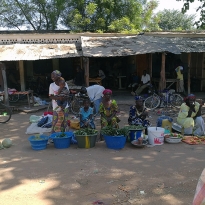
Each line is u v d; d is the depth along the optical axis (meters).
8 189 3.85
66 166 4.69
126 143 6.06
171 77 14.55
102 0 17.44
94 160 4.98
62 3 18.86
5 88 10.21
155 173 4.34
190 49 11.66
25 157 5.21
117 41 12.22
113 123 6.17
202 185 1.64
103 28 17.73
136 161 4.91
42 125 7.51
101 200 3.50
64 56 10.85
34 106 11.12
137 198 3.54
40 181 4.09
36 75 15.66
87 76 11.07
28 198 3.58
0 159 5.12
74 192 3.73
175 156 5.16
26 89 14.53
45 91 14.61
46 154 5.36
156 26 20.19
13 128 7.71
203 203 1.61
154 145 5.84
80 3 17.78
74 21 17.36
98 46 11.30
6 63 14.86
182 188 3.81
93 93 8.38
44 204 3.42
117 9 18.17
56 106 5.98
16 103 11.80
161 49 11.18
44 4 22.66
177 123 7.19
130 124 6.50
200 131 6.64
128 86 15.46
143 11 20.00
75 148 5.73
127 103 11.61
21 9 23.22
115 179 4.13
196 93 14.34
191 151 5.46
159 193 3.67
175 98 10.74
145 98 11.10
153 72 15.63
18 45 11.95
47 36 12.59
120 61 16.72
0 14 23.72
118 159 5.02
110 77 16.17
